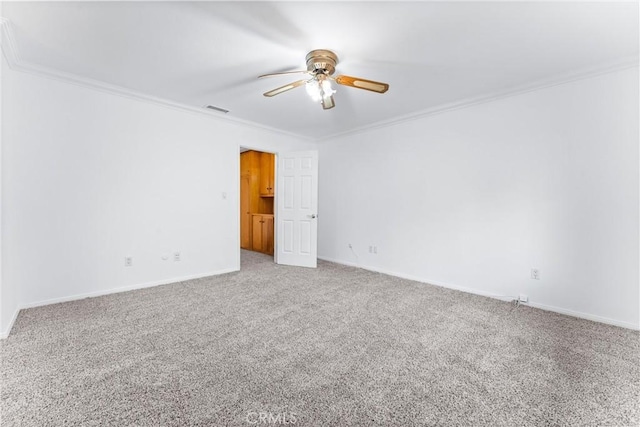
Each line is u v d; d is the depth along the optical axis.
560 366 1.67
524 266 2.72
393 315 2.42
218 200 3.73
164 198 3.25
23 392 1.37
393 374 1.58
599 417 1.27
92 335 1.97
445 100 3.09
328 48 2.07
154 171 3.17
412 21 1.75
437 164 3.36
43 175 2.48
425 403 1.35
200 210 3.56
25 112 2.37
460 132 3.16
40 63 2.33
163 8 1.64
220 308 2.53
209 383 1.48
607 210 2.29
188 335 2.00
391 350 1.84
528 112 2.68
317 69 2.12
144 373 1.55
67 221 2.62
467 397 1.40
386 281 3.50
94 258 2.78
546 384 1.50
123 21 1.77
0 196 1.91
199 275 3.57
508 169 2.81
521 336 2.05
